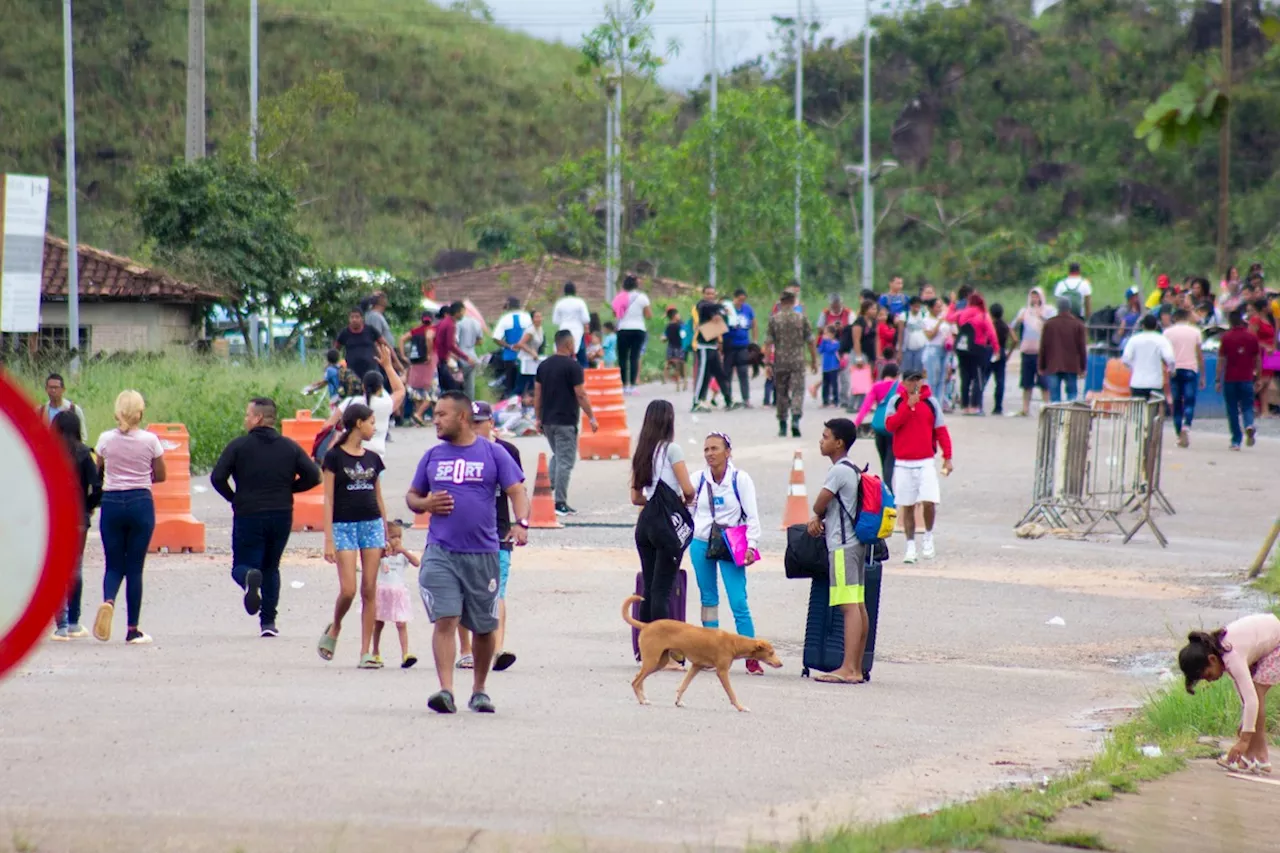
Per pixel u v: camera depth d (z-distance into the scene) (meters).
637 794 26.58
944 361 110.06
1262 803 28.77
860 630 41.72
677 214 181.38
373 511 41.78
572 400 74.25
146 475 45.88
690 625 37.06
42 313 132.00
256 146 164.12
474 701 34.59
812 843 22.58
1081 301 131.50
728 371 115.44
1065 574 61.50
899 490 64.38
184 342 140.75
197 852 21.66
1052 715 37.81
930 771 30.22
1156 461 72.81
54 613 11.98
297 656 43.72
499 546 39.62
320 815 24.20
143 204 147.75
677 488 41.84
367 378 71.62
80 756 28.80
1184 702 36.66
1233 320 95.94
